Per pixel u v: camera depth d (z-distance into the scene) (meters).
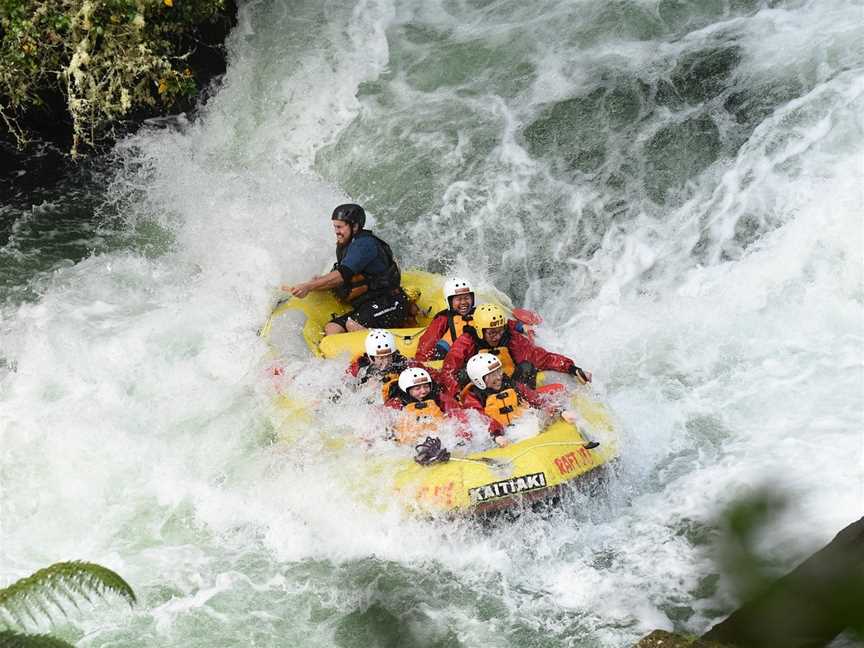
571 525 9.79
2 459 11.52
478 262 15.09
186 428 11.72
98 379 12.75
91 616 9.23
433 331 11.56
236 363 12.41
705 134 14.85
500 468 9.59
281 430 11.05
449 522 9.56
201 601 9.39
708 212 14.13
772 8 16.11
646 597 8.91
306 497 10.26
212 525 10.41
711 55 15.70
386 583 9.45
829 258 12.59
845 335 11.98
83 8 15.82
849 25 15.16
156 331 13.49
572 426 10.27
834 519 8.96
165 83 16.88
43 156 17.91
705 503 9.85
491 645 8.63
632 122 15.43
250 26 18.81
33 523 10.63
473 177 15.68
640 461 10.73
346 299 13.05
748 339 12.27
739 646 3.02
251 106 17.84
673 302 13.29
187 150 17.70
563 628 8.72
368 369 11.20
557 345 12.96
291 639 8.91
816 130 14.00
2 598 5.98
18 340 13.78
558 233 14.92
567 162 15.41
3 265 15.66
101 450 11.55
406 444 10.25
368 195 16.11
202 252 15.34
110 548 10.21
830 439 10.38
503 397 10.37
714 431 10.98
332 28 18.50
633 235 14.46
